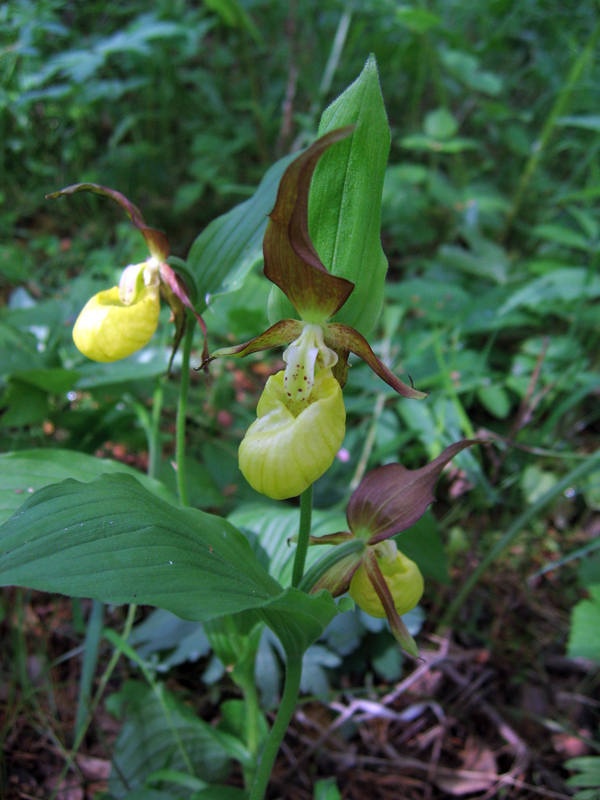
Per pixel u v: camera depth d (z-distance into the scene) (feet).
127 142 2.07
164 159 2.03
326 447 0.53
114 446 1.28
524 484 1.19
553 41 2.32
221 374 1.34
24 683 0.91
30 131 1.79
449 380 1.14
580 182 2.02
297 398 0.56
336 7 2.16
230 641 0.77
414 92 2.22
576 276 1.33
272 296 0.59
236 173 1.98
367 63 0.52
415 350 1.34
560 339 1.34
